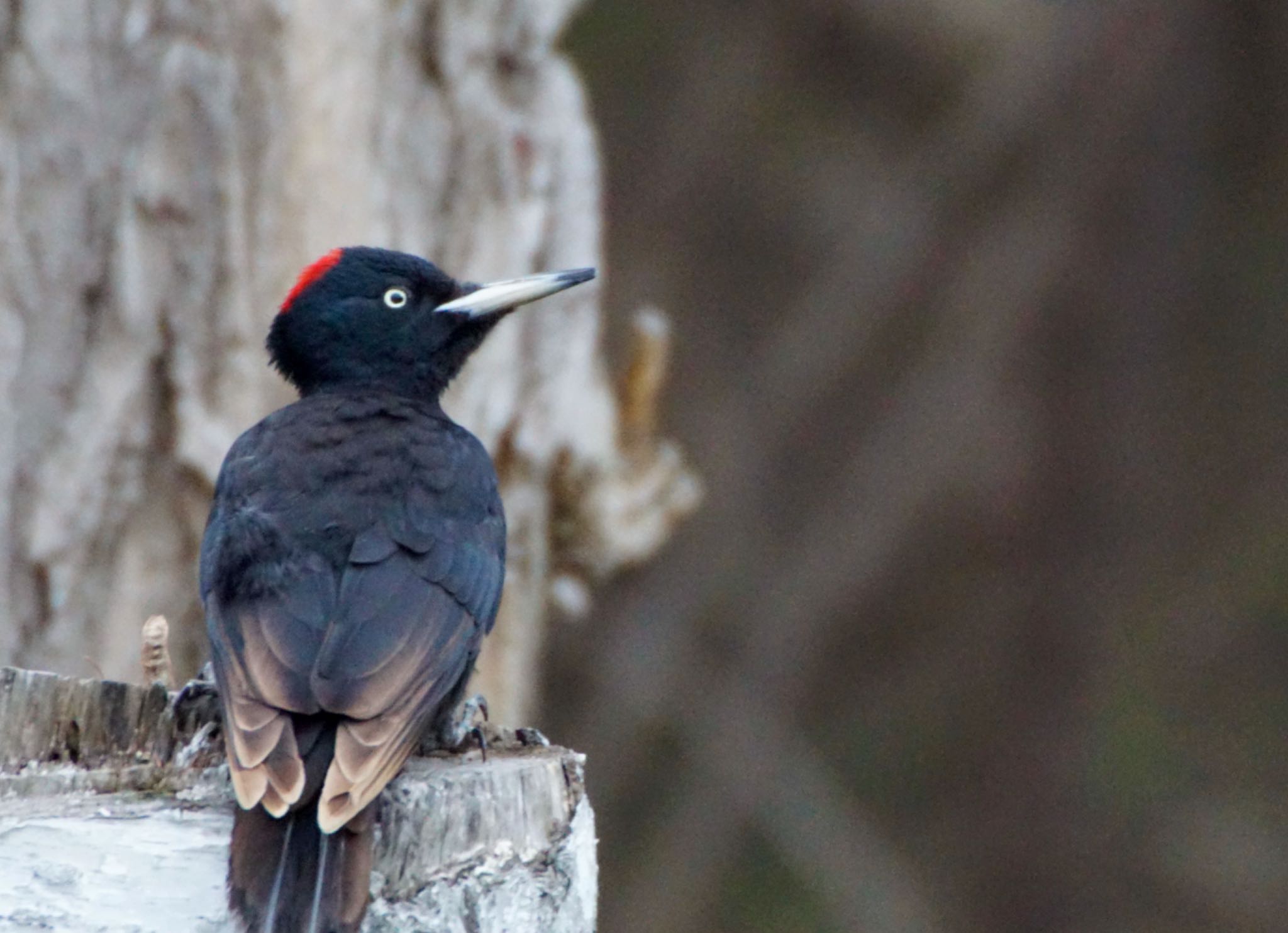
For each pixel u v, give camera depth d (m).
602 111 18.55
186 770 5.88
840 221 18.70
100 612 9.84
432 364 8.02
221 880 5.35
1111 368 18.62
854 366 18.70
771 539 18.67
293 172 10.10
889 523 18.62
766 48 18.64
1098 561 18.78
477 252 10.80
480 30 10.88
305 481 6.57
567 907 5.76
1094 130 18.23
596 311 11.30
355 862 5.31
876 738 18.88
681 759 18.42
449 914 5.61
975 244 18.55
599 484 11.21
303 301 7.94
